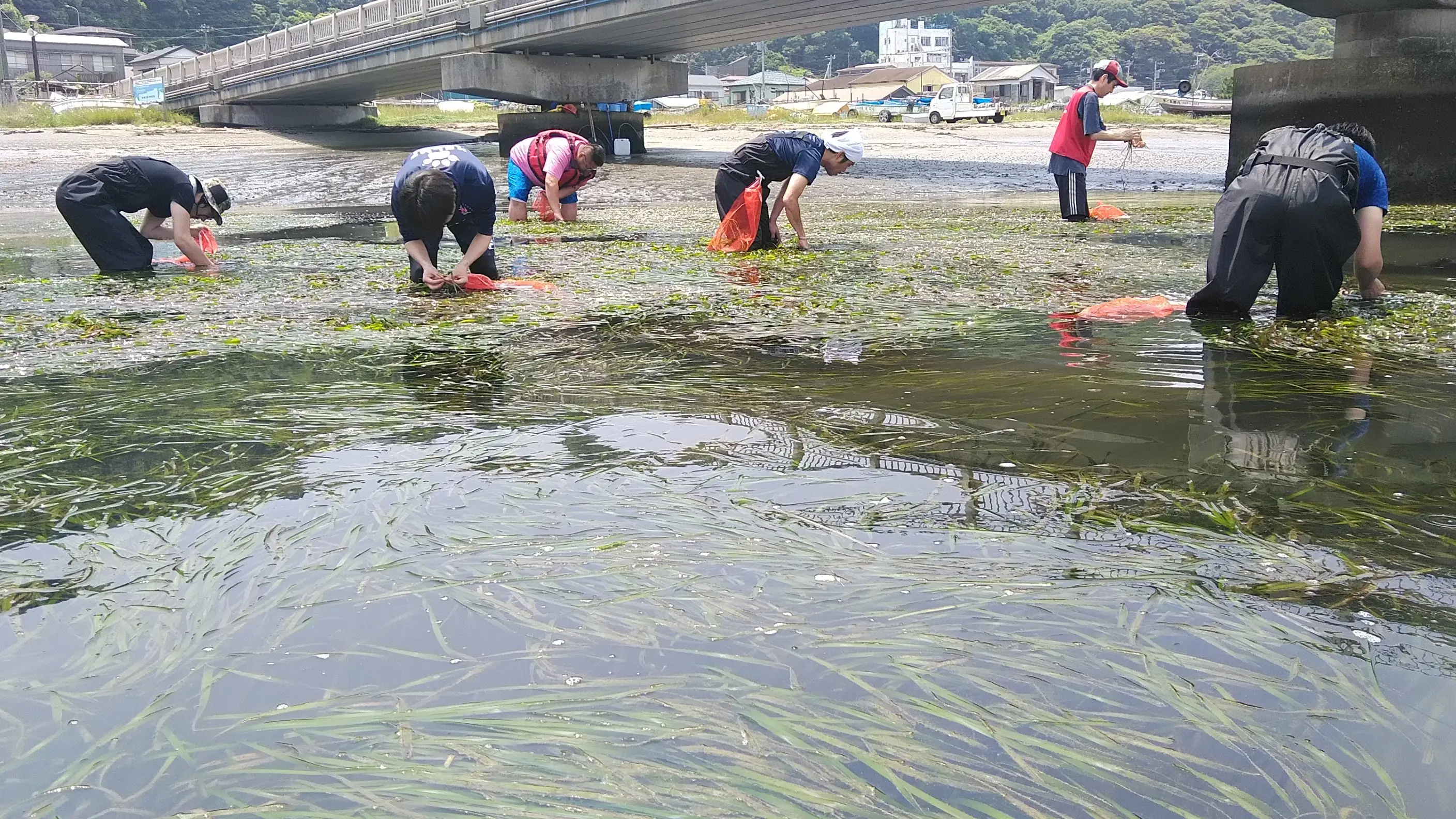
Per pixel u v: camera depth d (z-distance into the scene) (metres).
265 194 16.77
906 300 5.55
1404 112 13.57
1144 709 1.53
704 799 1.32
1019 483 2.56
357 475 2.68
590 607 1.88
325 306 5.59
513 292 6.05
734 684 1.60
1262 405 3.28
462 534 2.25
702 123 42.38
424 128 41.34
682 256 7.78
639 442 2.96
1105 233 9.30
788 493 2.50
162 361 4.22
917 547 2.15
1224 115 54.62
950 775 1.37
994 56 178.00
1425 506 2.36
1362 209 5.07
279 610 1.89
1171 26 175.25
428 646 1.74
